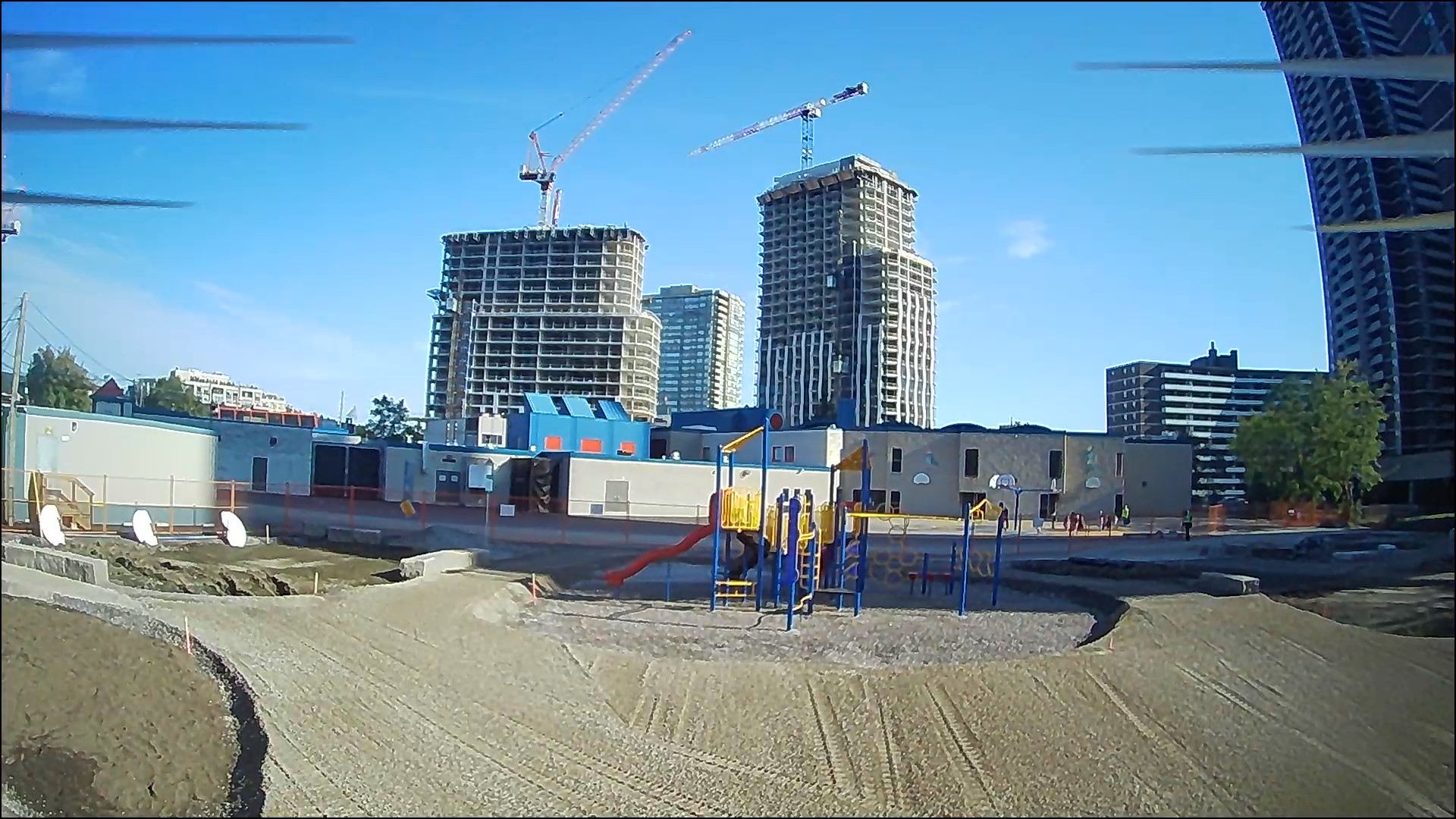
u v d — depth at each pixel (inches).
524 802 311.6
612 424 2444.6
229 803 305.9
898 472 2313.0
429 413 5236.2
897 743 380.2
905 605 853.8
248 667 442.0
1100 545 1498.5
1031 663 490.3
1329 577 906.1
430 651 508.1
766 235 5994.1
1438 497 2001.7
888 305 5137.8
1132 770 342.0
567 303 5315.0
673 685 467.8
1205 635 552.4
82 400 2287.2
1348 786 323.0
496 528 1449.3
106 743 339.6
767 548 904.3
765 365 5802.2
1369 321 2738.7
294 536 1210.0
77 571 651.5
